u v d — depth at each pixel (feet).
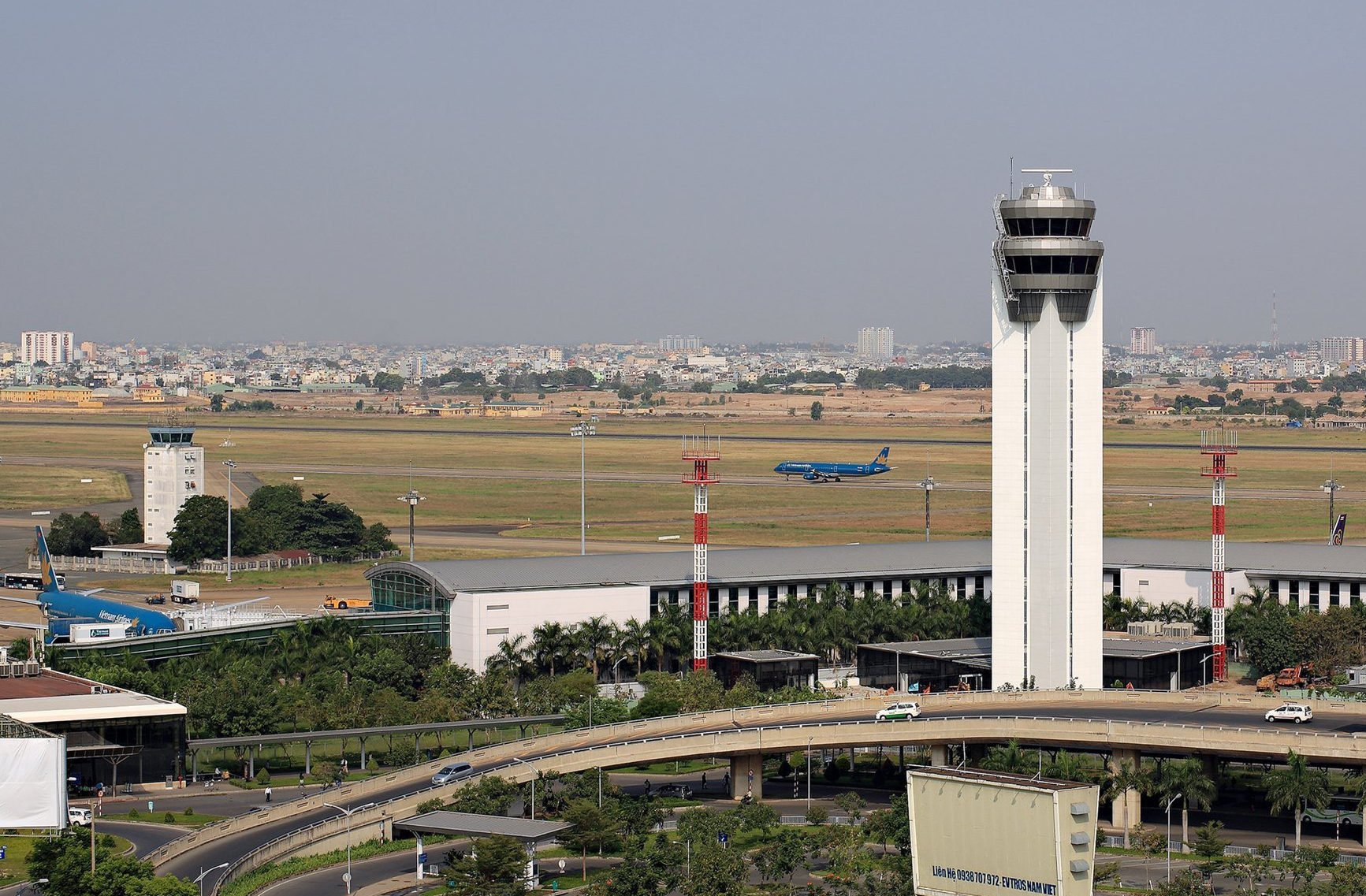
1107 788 605.73
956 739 647.15
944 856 445.78
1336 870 508.94
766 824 579.89
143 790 647.97
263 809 588.91
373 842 571.28
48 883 493.77
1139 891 521.65
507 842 513.86
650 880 506.89
